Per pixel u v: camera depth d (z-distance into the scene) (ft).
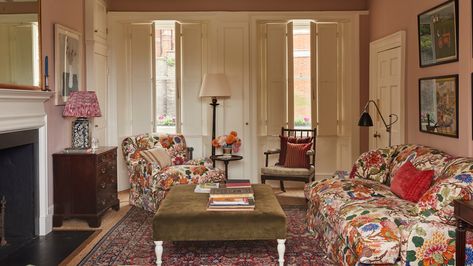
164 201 12.85
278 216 11.43
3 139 12.43
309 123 23.34
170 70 23.32
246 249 13.35
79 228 15.58
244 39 22.30
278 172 19.75
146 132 22.89
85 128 16.62
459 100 13.19
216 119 22.57
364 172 15.76
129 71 22.77
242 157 20.94
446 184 9.80
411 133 16.83
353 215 11.05
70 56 17.08
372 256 9.66
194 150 23.09
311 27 22.68
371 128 21.40
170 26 23.15
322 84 23.03
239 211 11.62
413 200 12.16
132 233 14.99
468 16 12.62
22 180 14.20
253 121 22.50
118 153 22.25
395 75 18.31
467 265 9.41
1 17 12.07
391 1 18.74
